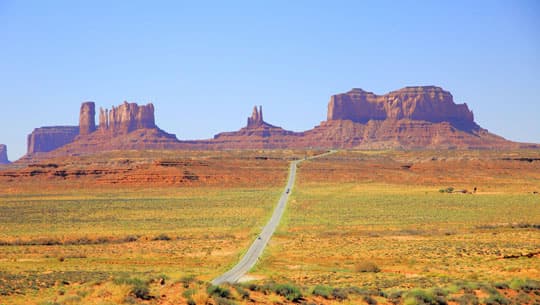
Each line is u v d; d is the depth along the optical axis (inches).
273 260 3129.9
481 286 1990.7
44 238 4207.7
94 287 1817.2
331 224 4758.9
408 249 3366.1
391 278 2413.9
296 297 1737.2
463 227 4463.6
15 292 2018.9
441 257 3065.9
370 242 3747.5
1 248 3814.0
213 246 3762.3
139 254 3459.6
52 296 1893.5
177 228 4749.0
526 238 3740.2
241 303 1622.8
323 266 2938.0
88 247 3828.7
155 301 1574.8
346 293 1838.1
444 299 1795.0
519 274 2504.9
